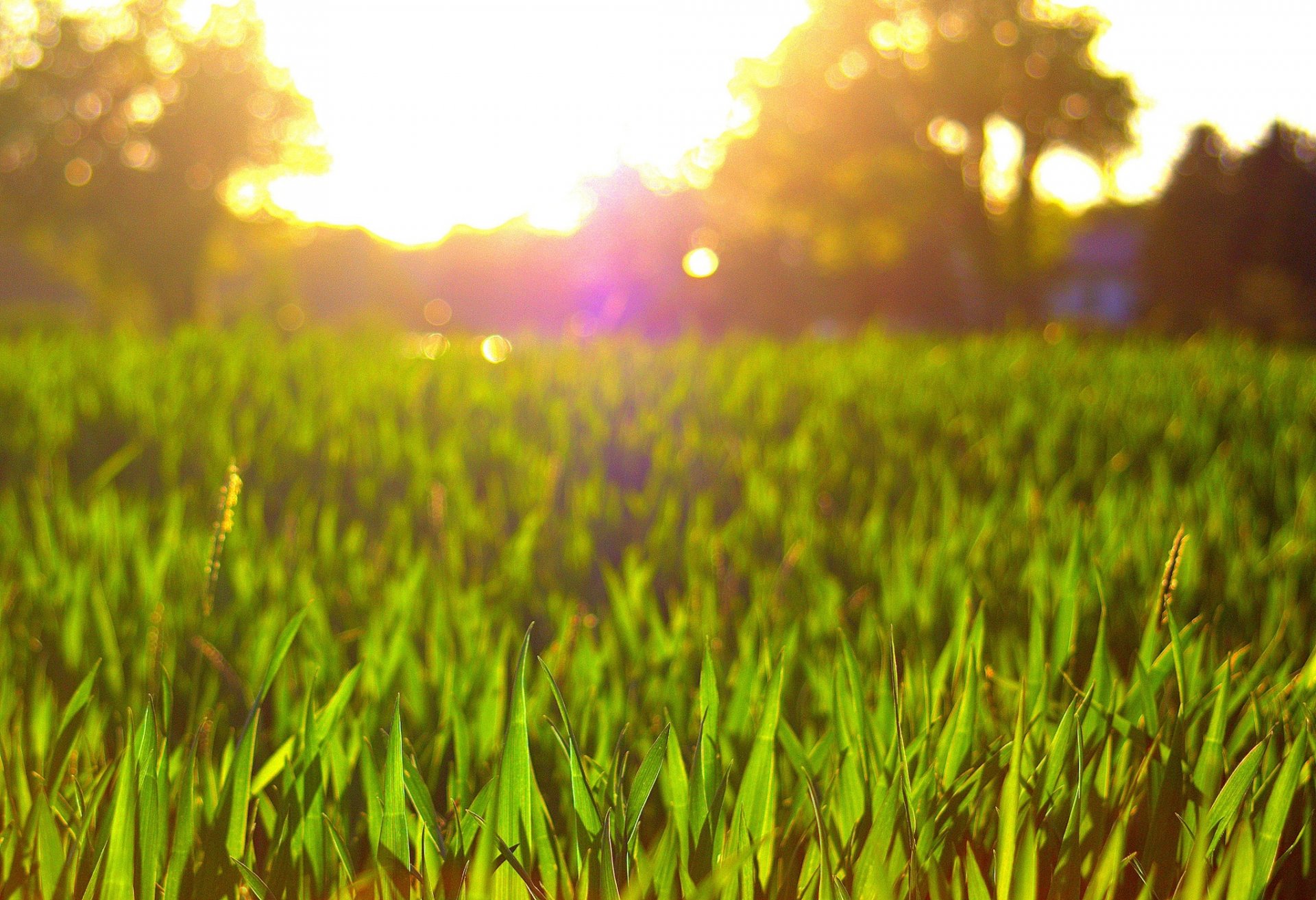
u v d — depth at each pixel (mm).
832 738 1301
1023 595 2236
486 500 3732
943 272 44750
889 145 42438
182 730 1716
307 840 1149
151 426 4453
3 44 43156
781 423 5273
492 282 61594
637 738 1594
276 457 4141
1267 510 3424
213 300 51000
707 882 873
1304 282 46156
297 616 1241
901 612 2145
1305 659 2006
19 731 1398
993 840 1198
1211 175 49406
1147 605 2129
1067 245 50812
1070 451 4441
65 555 2531
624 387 6027
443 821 1310
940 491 3783
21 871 1059
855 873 1047
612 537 3324
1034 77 41719
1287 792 1067
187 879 1042
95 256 46812
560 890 1076
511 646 2016
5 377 5512
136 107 45719
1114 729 1299
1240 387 5730
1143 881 1018
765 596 2199
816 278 48656
